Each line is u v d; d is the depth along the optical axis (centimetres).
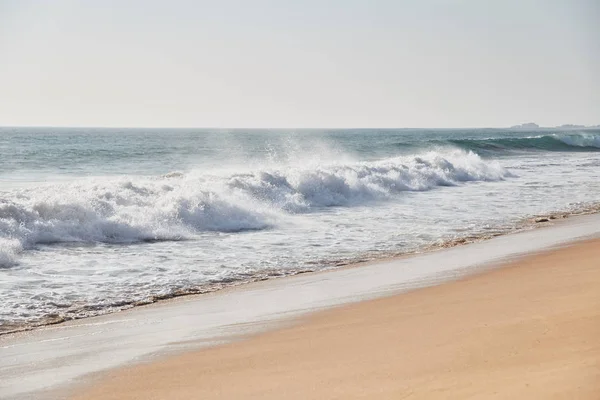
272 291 886
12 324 729
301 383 478
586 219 1568
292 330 673
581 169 3328
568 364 432
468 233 1389
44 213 1297
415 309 725
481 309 675
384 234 1389
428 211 1778
